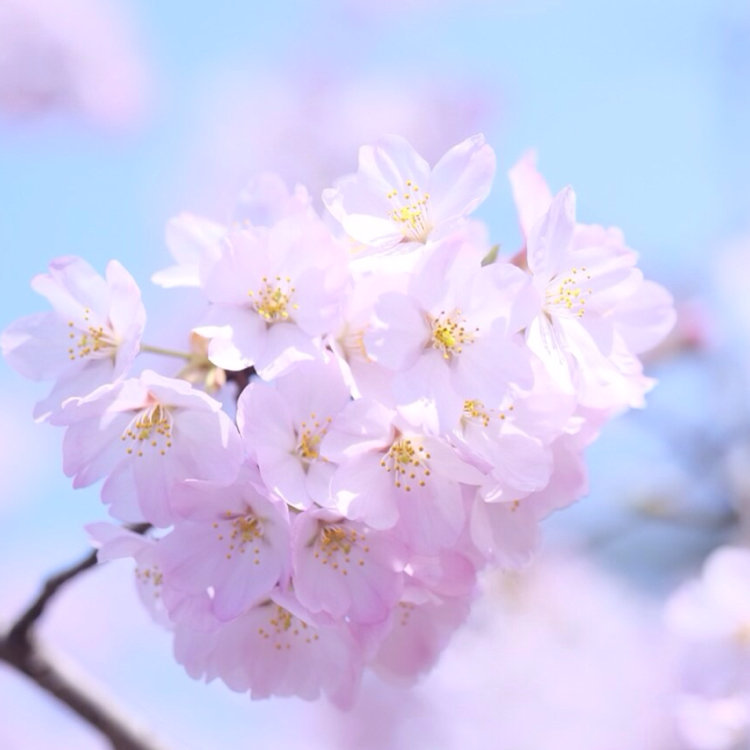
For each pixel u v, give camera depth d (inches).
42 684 28.0
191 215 26.6
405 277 24.8
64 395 25.5
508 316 24.7
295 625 25.7
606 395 25.6
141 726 28.3
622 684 48.8
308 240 24.9
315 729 53.8
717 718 31.6
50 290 25.7
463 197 25.1
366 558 24.9
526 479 24.9
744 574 32.0
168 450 24.8
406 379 24.5
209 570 24.8
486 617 49.0
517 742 49.3
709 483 43.5
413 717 51.0
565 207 24.9
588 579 49.6
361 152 25.3
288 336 24.8
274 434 24.6
